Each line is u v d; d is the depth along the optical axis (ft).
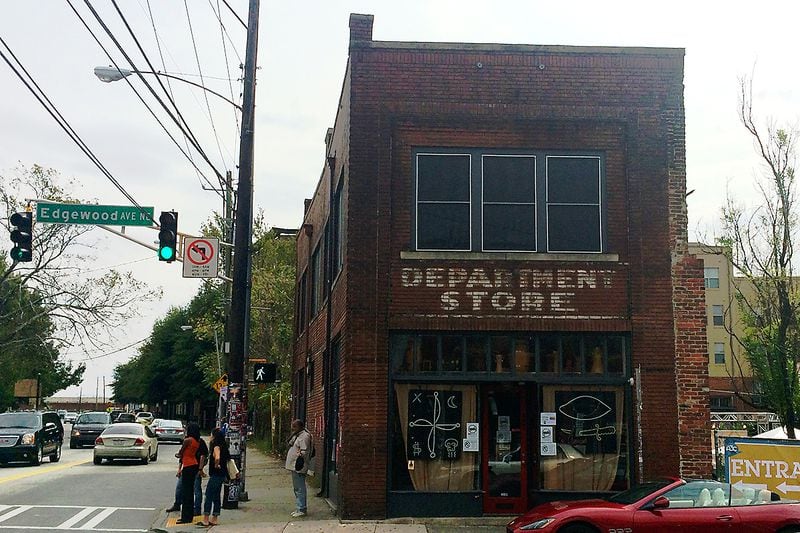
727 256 62.18
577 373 52.06
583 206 53.42
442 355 52.01
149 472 89.71
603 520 38.24
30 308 160.56
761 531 38.11
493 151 53.67
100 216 60.75
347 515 49.96
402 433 51.26
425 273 52.21
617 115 53.98
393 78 53.78
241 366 59.26
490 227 53.01
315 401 79.87
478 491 50.85
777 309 59.93
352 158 53.01
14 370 205.05
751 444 47.01
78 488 70.08
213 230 147.43
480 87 53.93
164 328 276.21
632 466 51.11
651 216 53.21
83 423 146.30
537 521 38.91
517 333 52.26
